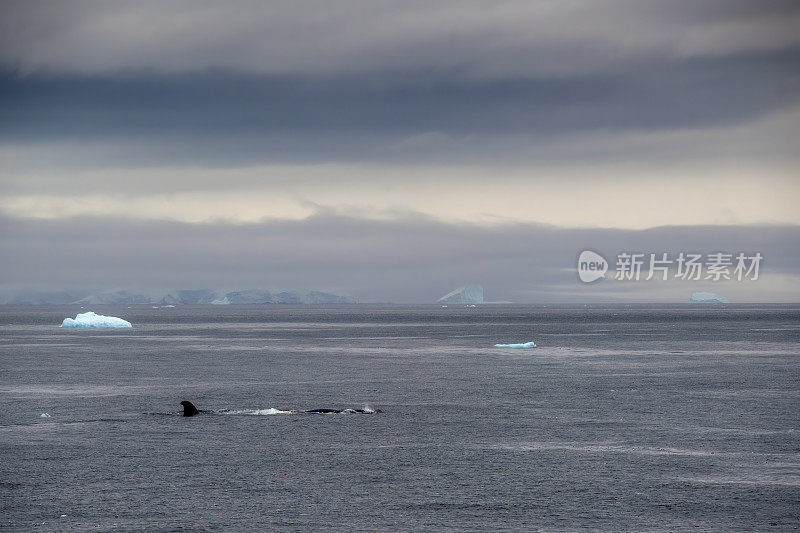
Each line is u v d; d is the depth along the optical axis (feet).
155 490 524.11
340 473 566.77
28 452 631.56
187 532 444.14
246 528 450.71
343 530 447.83
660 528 451.12
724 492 518.37
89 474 563.07
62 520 464.65
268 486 533.14
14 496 510.58
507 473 567.18
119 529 449.06
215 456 618.44
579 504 494.18
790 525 456.86
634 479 550.36
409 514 475.31
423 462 600.39
